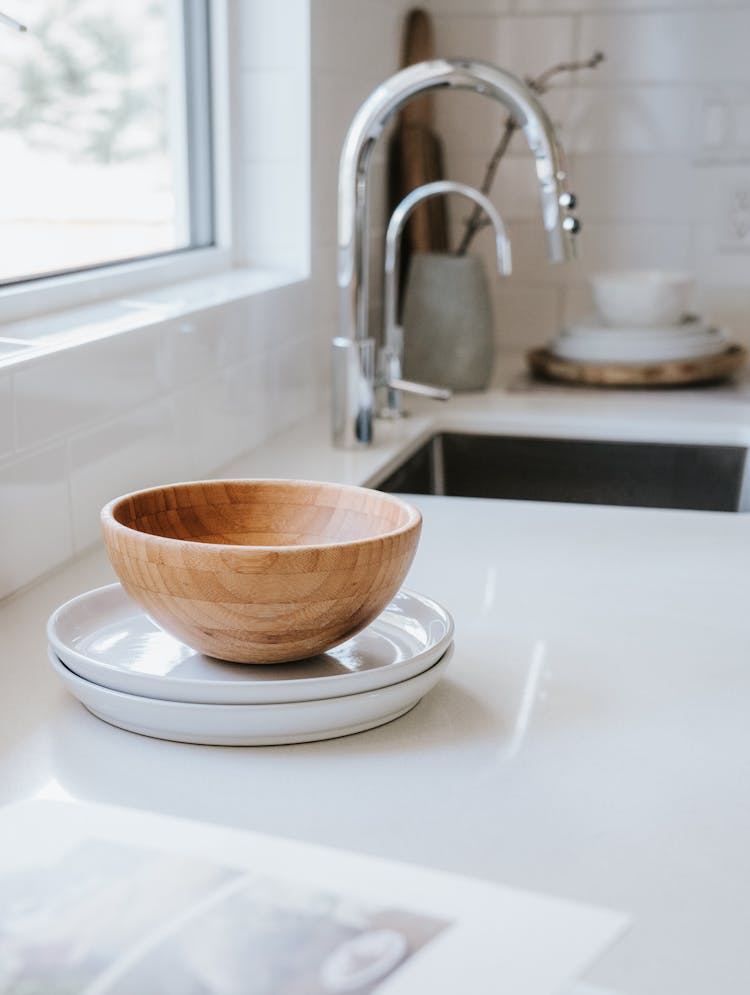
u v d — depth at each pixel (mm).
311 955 415
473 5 1996
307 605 625
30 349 924
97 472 1001
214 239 1582
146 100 1451
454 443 1557
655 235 2018
